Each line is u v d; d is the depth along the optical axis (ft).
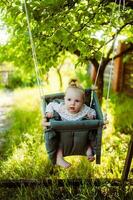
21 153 11.98
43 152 11.95
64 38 9.71
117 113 17.24
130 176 10.58
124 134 14.70
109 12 9.71
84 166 10.89
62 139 7.64
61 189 9.86
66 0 9.40
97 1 9.68
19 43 11.87
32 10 9.19
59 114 7.69
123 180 9.74
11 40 12.14
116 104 19.74
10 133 14.93
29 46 11.64
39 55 10.67
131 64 24.35
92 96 8.11
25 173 10.67
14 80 27.32
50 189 9.79
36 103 20.66
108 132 14.34
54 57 10.89
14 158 11.48
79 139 7.60
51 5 9.18
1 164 11.48
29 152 12.10
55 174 10.73
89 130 7.63
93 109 7.86
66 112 7.69
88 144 7.91
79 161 11.23
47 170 10.82
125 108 18.49
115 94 23.43
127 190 9.50
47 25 9.39
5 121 17.63
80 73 27.73
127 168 9.73
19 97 23.18
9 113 18.86
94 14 9.68
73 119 7.68
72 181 9.82
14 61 13.12
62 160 7.73
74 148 7.80
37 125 15.33
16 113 18.39
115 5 9.25
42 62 10.85
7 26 11.64
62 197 9.60
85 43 10.00
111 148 12.70
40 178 10.32
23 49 12.07
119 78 25.43
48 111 7.60
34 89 25.31
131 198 9.17
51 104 7.73
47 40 10.08
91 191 9.37
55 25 9.42
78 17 9.48
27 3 9.17
